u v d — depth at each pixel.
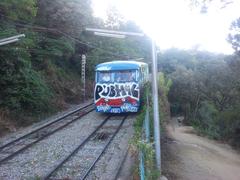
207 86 44.69
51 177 12.20
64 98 33.28
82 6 40.12
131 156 14.25
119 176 12.44
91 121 23.16
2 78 23.44
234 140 30.03
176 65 59.78
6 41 19.36
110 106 23.97
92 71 47.19
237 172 18.59
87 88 42.34
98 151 15.55
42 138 18.03
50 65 34.84
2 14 26.95
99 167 13.35
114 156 14.83
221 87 44.34
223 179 16.61
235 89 42.72
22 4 27.48
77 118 24.36
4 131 19.91
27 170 12.97
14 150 15.88
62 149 15.88
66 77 38.38
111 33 13.27
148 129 14.23
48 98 27.75
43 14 35.84
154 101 13.16
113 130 20.16
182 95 44.25
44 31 36.09
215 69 44.97
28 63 26.58
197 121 38.94
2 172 12.72
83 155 14.91
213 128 34.53
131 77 23.97
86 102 36.19
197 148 23.11
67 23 37.22
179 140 24.67
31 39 30.83
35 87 26.02
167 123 30.88
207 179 15.71
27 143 17.19
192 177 15.32
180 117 42.78
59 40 36.66
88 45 46.84
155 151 13.23
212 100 44.75
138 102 23.83
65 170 12.95
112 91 23.98
